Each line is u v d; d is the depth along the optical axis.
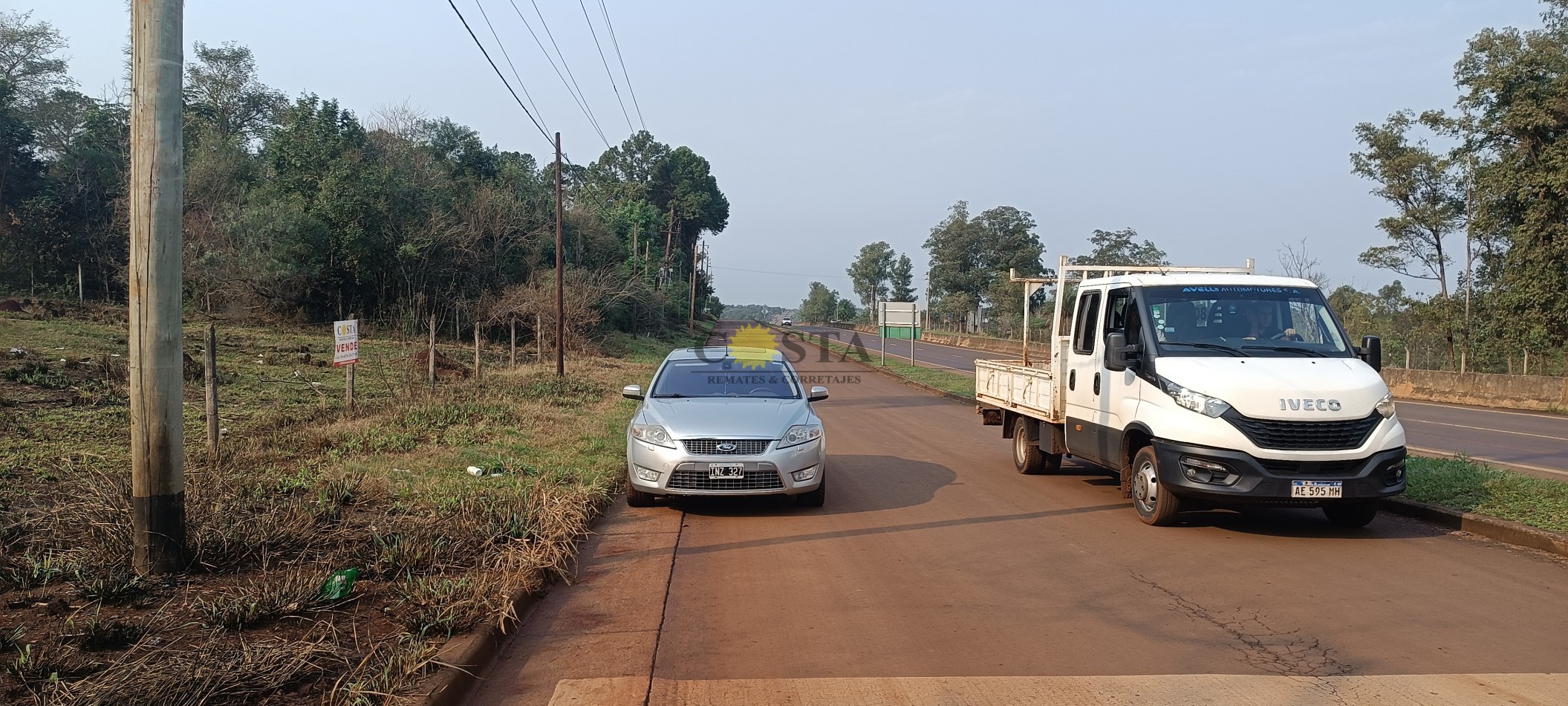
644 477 8.08
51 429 9.67
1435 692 4.04
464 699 4.07
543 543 6.22
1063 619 5.10
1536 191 23.34
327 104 31.73
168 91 5.07
